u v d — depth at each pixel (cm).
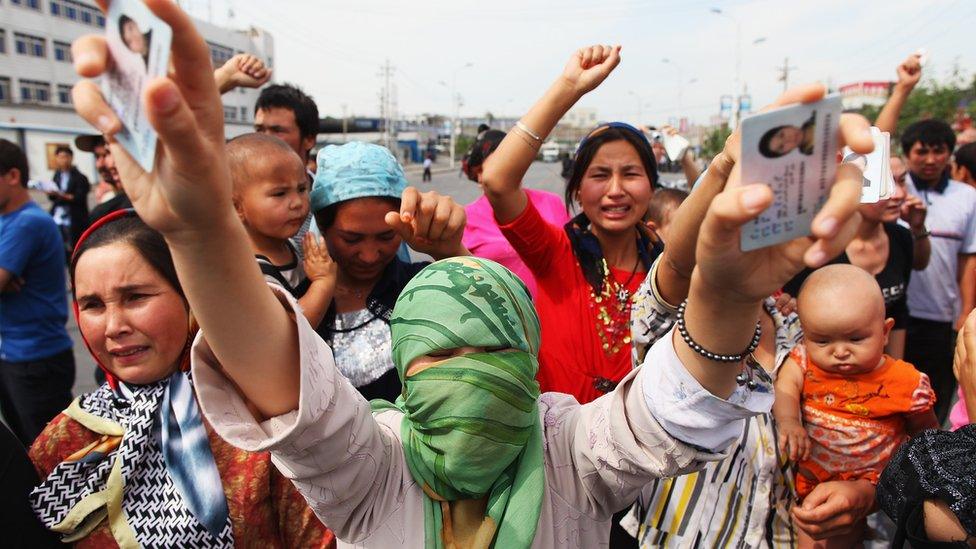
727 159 112
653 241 234
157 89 71
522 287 136
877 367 198
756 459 194
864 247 302
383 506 125
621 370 215
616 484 122
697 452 108
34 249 347
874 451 196
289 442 104
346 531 125
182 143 76
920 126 408
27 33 3453
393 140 4919
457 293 123
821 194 80
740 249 83
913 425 201
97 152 486
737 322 95
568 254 222
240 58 341
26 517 142
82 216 865
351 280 216
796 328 217
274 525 153
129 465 146
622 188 217
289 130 381
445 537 123
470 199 2256
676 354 105
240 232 93
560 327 218
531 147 198
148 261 149
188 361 160
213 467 145
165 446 147
